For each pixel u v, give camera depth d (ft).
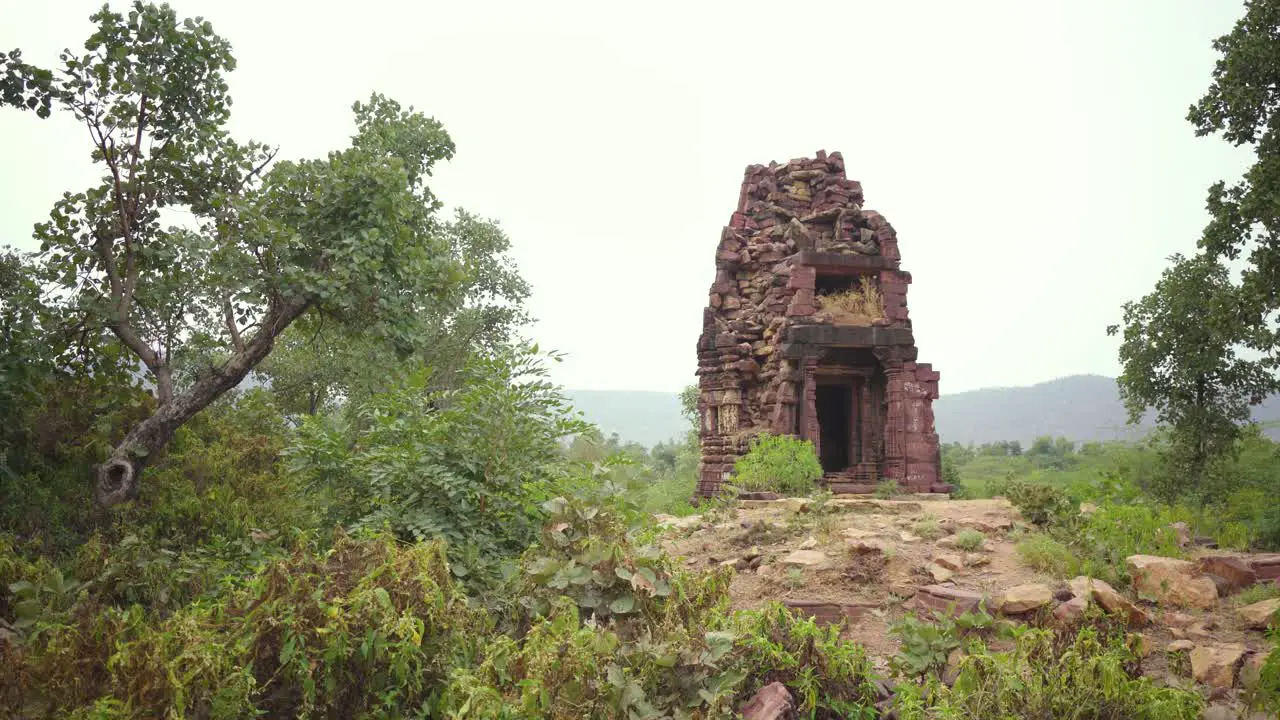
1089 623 20.68
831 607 30.35
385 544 15.85
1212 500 66.13
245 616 14.67
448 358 93.66
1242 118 52.21
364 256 38.81
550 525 19.16
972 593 29.14
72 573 24.94
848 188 90.53
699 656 15.10
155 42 40.16
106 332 41.22
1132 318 76.23
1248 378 70.28
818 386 90.12
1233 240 54.24
